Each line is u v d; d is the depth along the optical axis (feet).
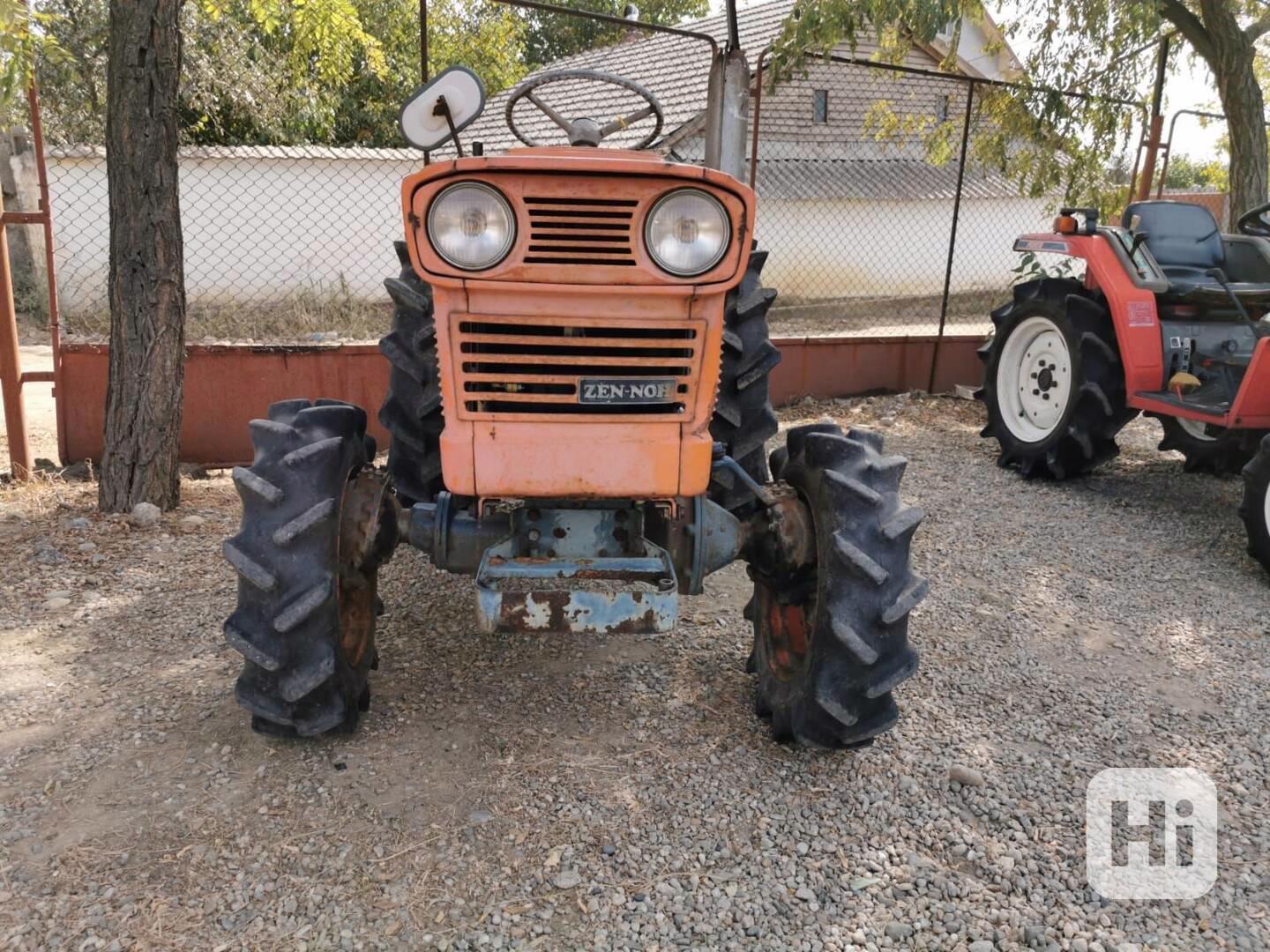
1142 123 29.35
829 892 8.01
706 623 13.02
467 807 8.85
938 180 53.78
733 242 7.91
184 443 19.58
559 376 8.22
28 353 31.68
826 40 24.03
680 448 8.47
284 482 8.80
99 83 42.19
